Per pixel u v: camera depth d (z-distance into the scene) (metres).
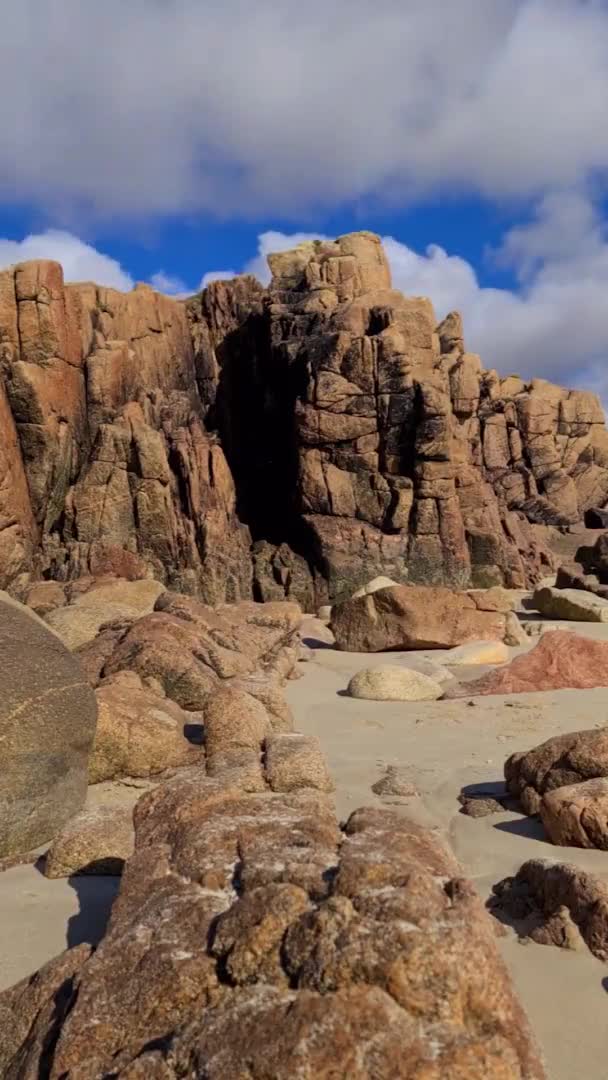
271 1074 2.98
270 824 4.95
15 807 6.84
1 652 7.14
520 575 33.72
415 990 3.26
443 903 3.76
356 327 34.62
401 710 11.89
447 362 37.81
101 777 8.48
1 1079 3.70
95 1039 3.48
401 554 32.97
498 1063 3.04
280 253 41.22
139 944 3.90
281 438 36.75
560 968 4.72
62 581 30.28
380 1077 2.95
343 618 18.38
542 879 5.44
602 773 7.12
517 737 10.13
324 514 33.69
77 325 33.25
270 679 11.43
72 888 6.04
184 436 34.03
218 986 3.54
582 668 13.33
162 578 31.91
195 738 9.71
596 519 40.31
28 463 30.61
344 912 3.52
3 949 5.06
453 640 17.89
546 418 40.94
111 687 9.75
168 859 4.87
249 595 33.62
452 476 33.41
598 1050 4.00
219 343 39.78
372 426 33.66
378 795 7.91
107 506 31.56
